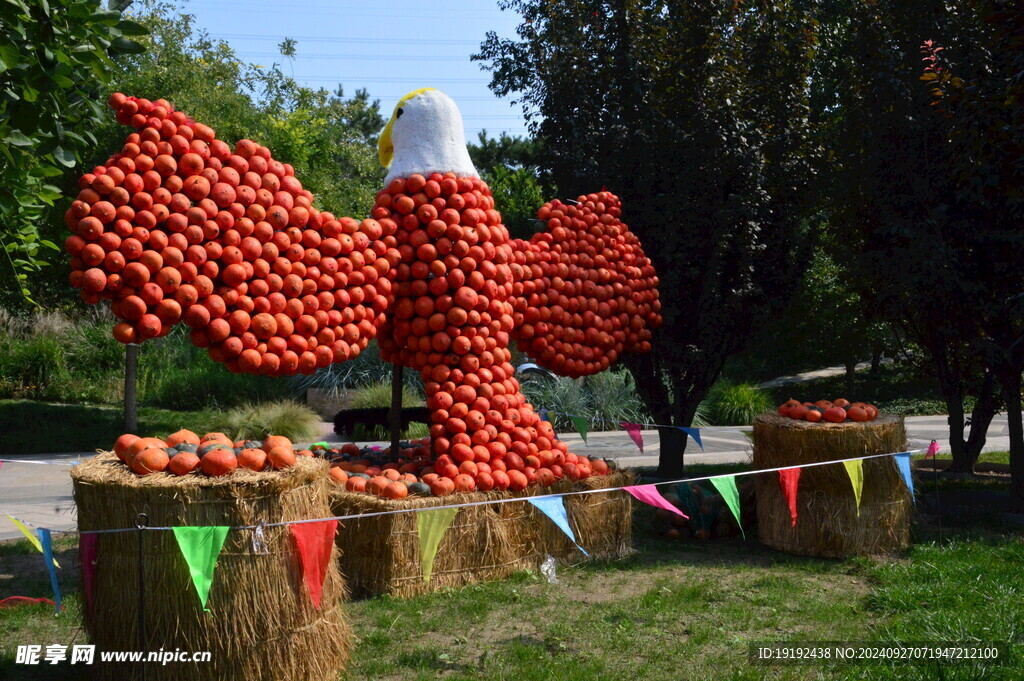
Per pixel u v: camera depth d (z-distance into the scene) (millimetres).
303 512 4234
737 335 9344
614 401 17125
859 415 7000
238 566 3959
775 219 9406
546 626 5223
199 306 5129
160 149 5180
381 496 5863
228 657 3939
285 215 5531
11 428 14594
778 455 7027
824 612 5430
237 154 5578
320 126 19312
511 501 6137
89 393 17438
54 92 5117
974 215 8266
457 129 6723
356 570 5879
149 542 3920
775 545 7113
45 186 6047
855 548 6742
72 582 6254
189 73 16094
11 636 5062
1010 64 7441
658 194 9094
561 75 9758
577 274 7430
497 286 6574
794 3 9500
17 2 4492
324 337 5668
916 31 8570
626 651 4805
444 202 6426
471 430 6293
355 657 4691
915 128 8359
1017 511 8555
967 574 6098
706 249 9109
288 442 4391
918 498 8758
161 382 17781
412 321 6398
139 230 4980
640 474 10867
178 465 4105
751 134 9102
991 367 8602
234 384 17828
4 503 9375
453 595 5766
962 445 10969
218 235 5285
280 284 5469
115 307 4977
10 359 17906
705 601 5711
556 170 9523
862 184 8891
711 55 9469
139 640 3918
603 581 6184
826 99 12461
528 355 7316
